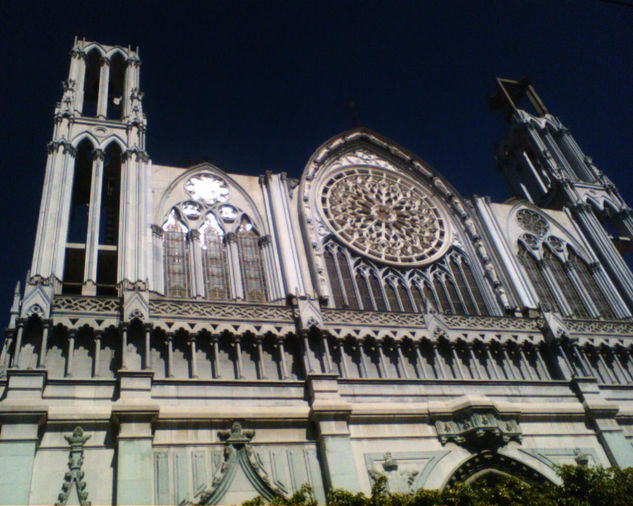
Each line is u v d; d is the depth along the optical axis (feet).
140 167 135.33
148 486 88.84
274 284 130.31
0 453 86.53
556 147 205.36
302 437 103.19
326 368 112.47
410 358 124.16
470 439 110.63
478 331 132.36
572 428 121.49
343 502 83.20
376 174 167.84
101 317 106.73
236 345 111.45
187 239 134.62
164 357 107.04
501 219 169.89
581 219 179.73
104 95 151.84
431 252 155.02
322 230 147.02
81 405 96.22
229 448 97.30
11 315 108.17
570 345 135.85
